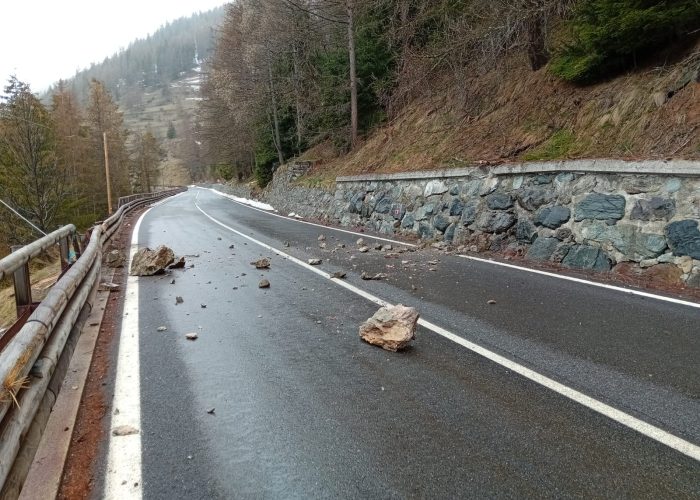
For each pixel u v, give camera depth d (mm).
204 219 19438
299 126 26969
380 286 6594
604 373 3570
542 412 3047
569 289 6027
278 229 14648
